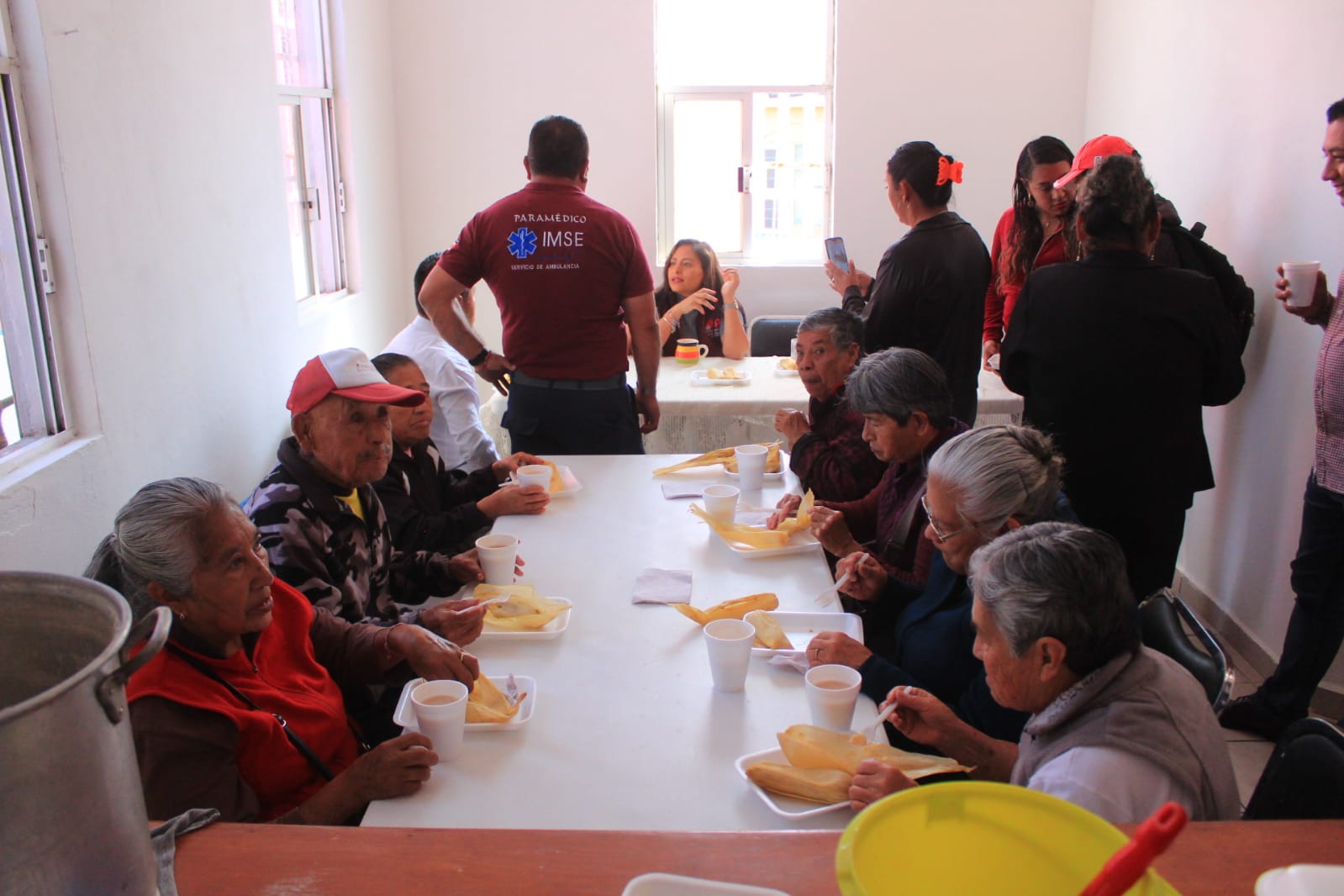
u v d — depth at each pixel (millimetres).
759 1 5246
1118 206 2385
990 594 1227
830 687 1510
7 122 2148
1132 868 468
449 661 1619
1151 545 2516
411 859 813
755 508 2482
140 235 2592
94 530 2336
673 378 3977
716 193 5488
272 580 1618
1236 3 3363
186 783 1382
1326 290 2486
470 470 3086
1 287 2186
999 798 671
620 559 2168
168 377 2736
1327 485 2473
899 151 3170
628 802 1318
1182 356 2395
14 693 789
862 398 2145
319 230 4492
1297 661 2648
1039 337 2490
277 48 4172
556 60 5207
